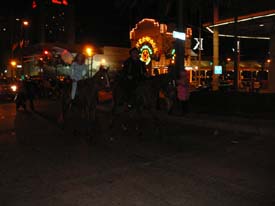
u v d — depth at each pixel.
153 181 7.18
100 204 5.96
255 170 7.92
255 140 11.61
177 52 19.42
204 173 7.71
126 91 12.85
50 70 43.78
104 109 21.83
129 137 12.25
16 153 10.04
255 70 52.81
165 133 13.05
